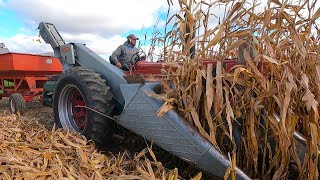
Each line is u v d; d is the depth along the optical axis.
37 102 8.33
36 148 2.79
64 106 3.68
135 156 2.65
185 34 2.66
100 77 3.38
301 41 2.40
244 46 2.43
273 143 2.43
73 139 3.04
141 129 2.73
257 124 2.37
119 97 3.30
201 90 2.40
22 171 2.27
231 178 2.17
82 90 3.26
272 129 2.27
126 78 2.92
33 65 7.18
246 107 2.38
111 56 4.82
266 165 2.48
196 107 2.43
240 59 2.48
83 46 4.06
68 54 4.18
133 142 3.37
